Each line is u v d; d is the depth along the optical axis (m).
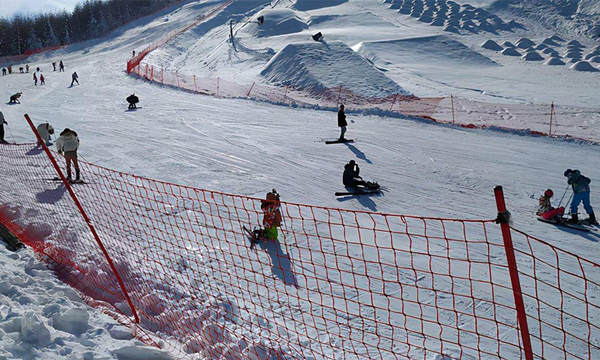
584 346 5.37
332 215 10.20
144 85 36.25
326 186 12.59
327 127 20.64
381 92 31.12
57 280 5.97
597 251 8.48
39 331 3.99
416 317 5.41
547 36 78.25
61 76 47.00
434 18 83.94
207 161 14.88
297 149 16.64
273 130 19.98
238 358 4.59
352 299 6.20
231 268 6.99
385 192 12.10
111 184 11.73
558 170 14.21
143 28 113.19
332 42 38.72
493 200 11.58
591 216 9.77
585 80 42.44
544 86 38.97
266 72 38.00
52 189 10.92
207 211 9.89
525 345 3.11
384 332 5.38
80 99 29.47
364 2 102.00
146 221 8.89
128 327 4.87
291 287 6.46
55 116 23.19
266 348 4.78
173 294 5.94
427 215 10.49
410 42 55.75
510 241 3.05
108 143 17.19
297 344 4.97
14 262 6.25
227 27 88.62
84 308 4.84
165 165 14.27
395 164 14.79
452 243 8.72
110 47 94.56
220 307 5.64
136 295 5.89
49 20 134.12
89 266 6.61
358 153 16.11
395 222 9.85
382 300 6.21
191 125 20.94
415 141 17.95
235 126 20.77
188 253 7.38
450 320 5.79
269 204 8.16
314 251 7.50
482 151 16.47
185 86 34.66
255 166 14.43
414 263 7.60
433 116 24.47
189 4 132.62
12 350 3.66
